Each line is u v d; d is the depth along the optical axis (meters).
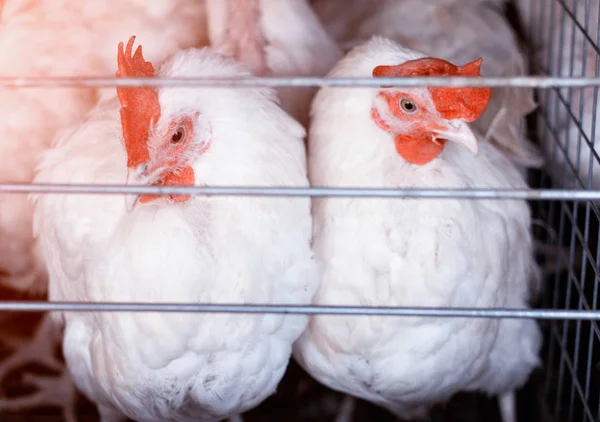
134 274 1.29
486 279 1.44
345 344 1.43
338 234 1.40
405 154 1.36
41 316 2.20
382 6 2.13
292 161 1.40
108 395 1.42
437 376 1.45
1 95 1.79
